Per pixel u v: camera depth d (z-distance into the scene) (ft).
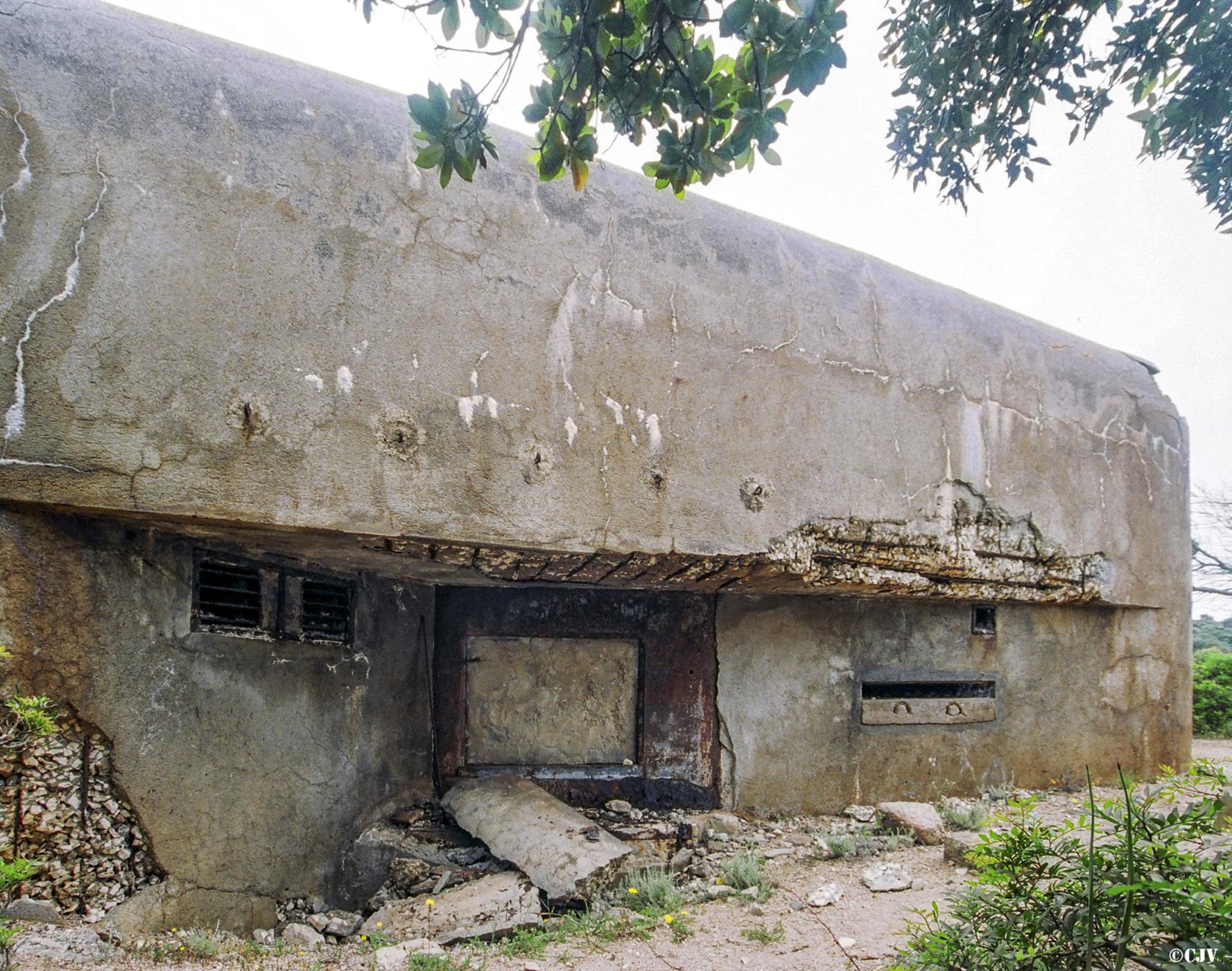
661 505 16.81
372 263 14.49
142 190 12.93
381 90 15.39
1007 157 12.67
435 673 20.99
